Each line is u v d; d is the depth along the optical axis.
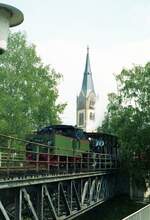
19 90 40.84
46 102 41.91
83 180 32.47
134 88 50.53
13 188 18.66
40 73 43.53
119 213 39.06
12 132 37.97
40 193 21.61
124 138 49.66
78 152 32.53
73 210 28.75
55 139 29.56
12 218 21.45
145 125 49.50
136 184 49.16
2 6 10.47
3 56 41.62
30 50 42.81
